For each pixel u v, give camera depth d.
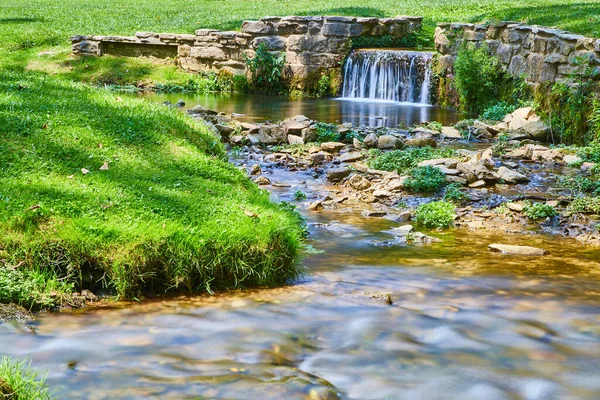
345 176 10.28
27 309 4.98
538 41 15.97
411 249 7.04
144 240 5.46
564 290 5.75
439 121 16.66
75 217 5.69
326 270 6.23
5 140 6.98
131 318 4.93
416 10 28.88
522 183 10.20
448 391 4.00
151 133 8.04
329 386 4.00
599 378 4.18
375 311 5.16
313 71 22.84
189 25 28.98
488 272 6.25
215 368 4.19
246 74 23.78
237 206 6.39
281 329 4.80
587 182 9.90
